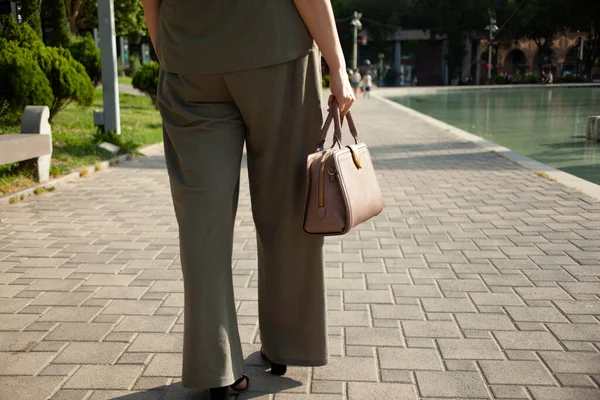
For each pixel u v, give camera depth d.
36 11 15.48
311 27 1.91
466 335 2.59
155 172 6.96
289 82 1.94
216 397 1.96
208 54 1.84
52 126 9.27
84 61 14.14
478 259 3.64
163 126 1.97
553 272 3.38
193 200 1.87
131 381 2.21
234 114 1.95
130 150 8.12
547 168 6.85
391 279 3.33
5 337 2.59
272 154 2.00
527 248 3.84
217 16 1.83
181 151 1.90
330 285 3.24
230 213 1.93
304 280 2.13
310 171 1.92
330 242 4.07
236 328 2.02
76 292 3.14
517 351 2.43
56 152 7.32
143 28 20.59
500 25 57.19
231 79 1.86
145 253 3.84
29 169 5.85
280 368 2.23
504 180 6.23
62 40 17.08
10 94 8.28
